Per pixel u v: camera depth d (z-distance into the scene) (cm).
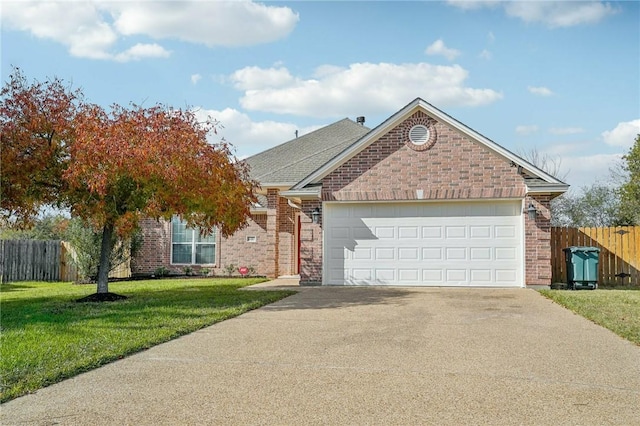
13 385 529
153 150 1102
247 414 463
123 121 1162
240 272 2083
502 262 1497
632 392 519
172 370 602
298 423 442
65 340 733
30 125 1134
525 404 485
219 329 848
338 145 2217
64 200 1259
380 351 692
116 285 1706
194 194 1184
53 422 445
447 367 612
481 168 1502
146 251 2155
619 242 1647
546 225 1463
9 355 642
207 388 536
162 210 1248
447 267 1523
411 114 1539
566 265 1599
